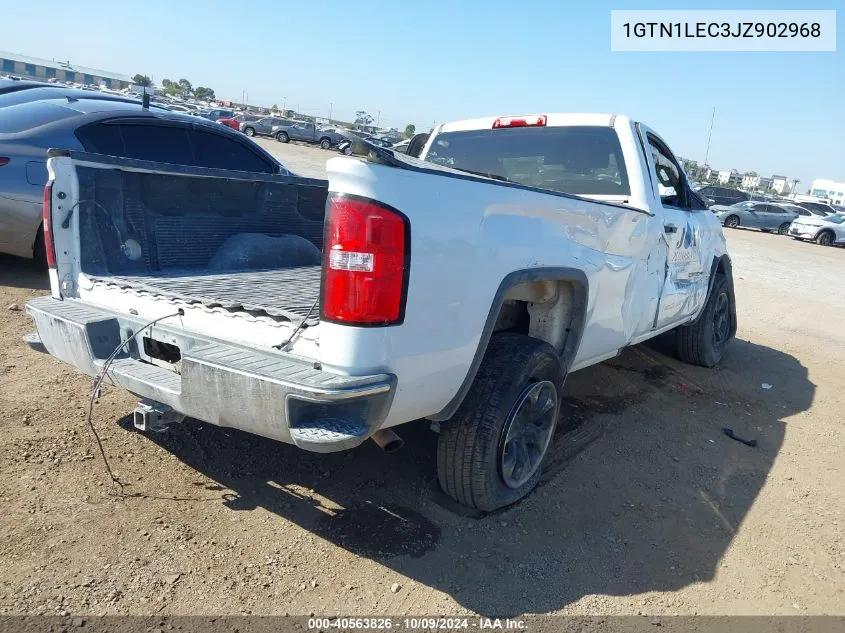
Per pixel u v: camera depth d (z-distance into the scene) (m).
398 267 2.39
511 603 2.69
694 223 5.27
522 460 3.31
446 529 3.13
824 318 9.45
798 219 26.11
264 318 2.68
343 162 2.33
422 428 4.20
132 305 3.15
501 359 3.13
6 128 6.08
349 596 2.63
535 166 4.97
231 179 4.25
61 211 3.34
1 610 2.36
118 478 3.27
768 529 3.44
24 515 2.89
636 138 4.63
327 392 2.25
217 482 3.35
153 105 7.33
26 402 3.95
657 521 3.40
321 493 3.33
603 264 3.70
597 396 5.10
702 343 5.98
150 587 2.56
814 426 4.97
